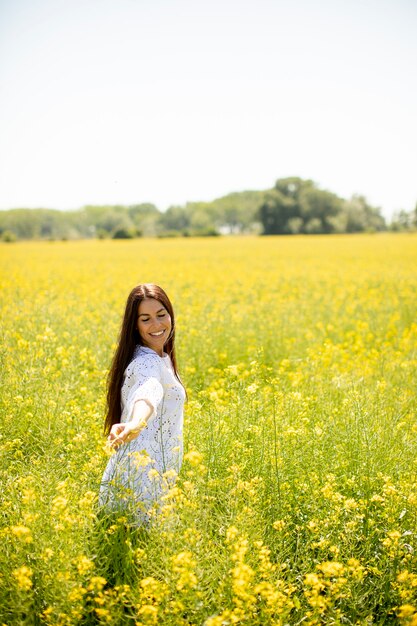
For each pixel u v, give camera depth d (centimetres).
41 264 2981
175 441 386
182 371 711
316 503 371
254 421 456
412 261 3039
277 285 1845
